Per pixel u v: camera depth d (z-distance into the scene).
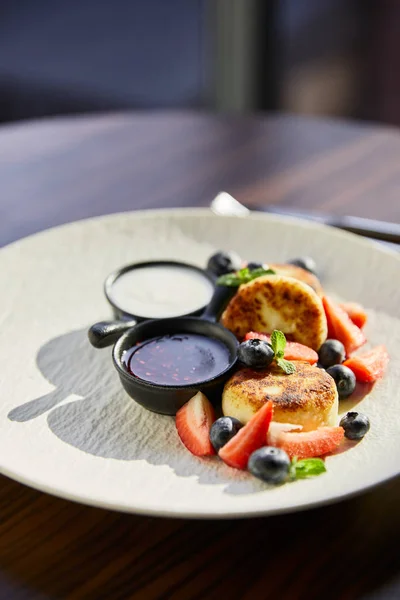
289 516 0.47
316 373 0.55
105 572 0.44
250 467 0.48
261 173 0.85
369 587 0.43
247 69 1.58
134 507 0.44
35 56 1.50
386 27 1.49
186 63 1.55
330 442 0.50
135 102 1.52
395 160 0.87
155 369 0.57
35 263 0.69
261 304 0.60
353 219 0.75
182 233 0.74
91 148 0.91
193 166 0.87
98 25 1.54
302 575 0.44
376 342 0.62
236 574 0.44
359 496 0.48
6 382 0.58
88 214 0.79
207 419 0.52
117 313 0.63
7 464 0.47
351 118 1.58
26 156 0.89
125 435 0.53
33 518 0.47
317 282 0.65
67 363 0.60
